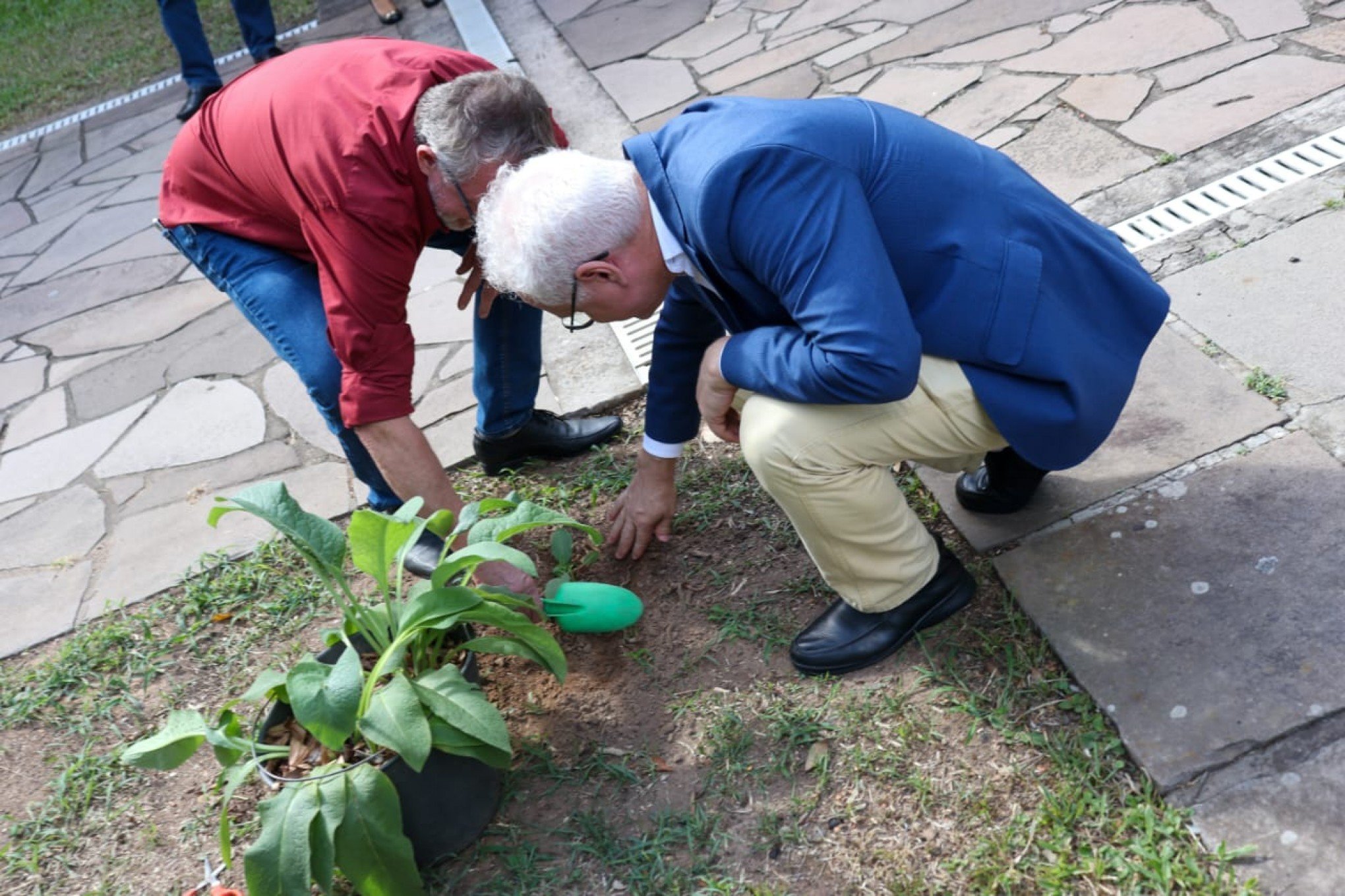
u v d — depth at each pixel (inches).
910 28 171.9
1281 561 78.0
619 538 97.0
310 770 71.4
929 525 92.5
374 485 102.9
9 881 83.7
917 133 70.6
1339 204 107.0
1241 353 95.7
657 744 81.5
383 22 235.1
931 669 80.6
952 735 76.3
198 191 94.3
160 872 81.7
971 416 74.3
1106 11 157.2
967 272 69.7
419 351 135.9
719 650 87.4
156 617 105.5
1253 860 63.9
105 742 93.4
